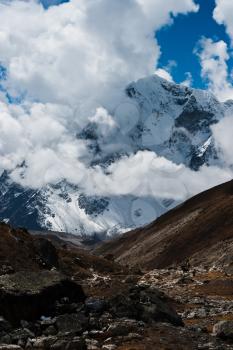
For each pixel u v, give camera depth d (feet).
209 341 86.94
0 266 138.00
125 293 105.60
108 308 97.66
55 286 95.09
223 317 117.50
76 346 75.10
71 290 98.22
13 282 93.30
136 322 92.32
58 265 188.44
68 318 87.86
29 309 90.27
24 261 148.05
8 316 87.81
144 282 212.84
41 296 92.17
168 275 260.62
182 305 136.15
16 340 80.23
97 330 87.51
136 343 81.00
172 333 89.04
